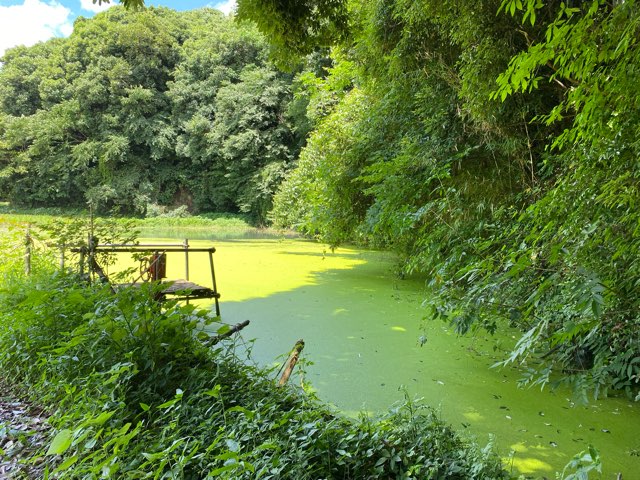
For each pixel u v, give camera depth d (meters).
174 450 1.72
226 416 1.99
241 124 22.72
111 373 2.09
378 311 5.55
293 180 12.64
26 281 4.20
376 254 11.58
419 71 4.81
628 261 1.73
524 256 1.93
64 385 2.17
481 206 3.92
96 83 25.59
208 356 2.67
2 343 2.85
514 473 2.20
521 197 3.82
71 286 3.61
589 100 1.60
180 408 2.04
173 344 2.52
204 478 1.54
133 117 25.31
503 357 3.95
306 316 5.25
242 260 9.90
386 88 5.66
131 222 4.83
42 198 25.59
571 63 1.56
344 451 1.77
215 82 26.16
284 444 1.72
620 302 1.77
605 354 2.05
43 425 2.17
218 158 24.53
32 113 29.47
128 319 2.52
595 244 1.74
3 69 30.38
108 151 24.09
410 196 4.75
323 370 3.58
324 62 14.74
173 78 28.34
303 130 20.78
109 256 4.86
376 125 6.14
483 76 3.46
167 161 27.12
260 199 23.02
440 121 4.57
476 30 3.39
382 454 1.82
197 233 20.39
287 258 10.45
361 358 3.88
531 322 2.47
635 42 1.49
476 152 4.45
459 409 2.94
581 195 1.79
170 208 26.61
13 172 25.59
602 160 1.81
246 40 25.72
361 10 5.91
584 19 1.45
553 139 3.66
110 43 27.12
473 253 3.10
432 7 3.78
